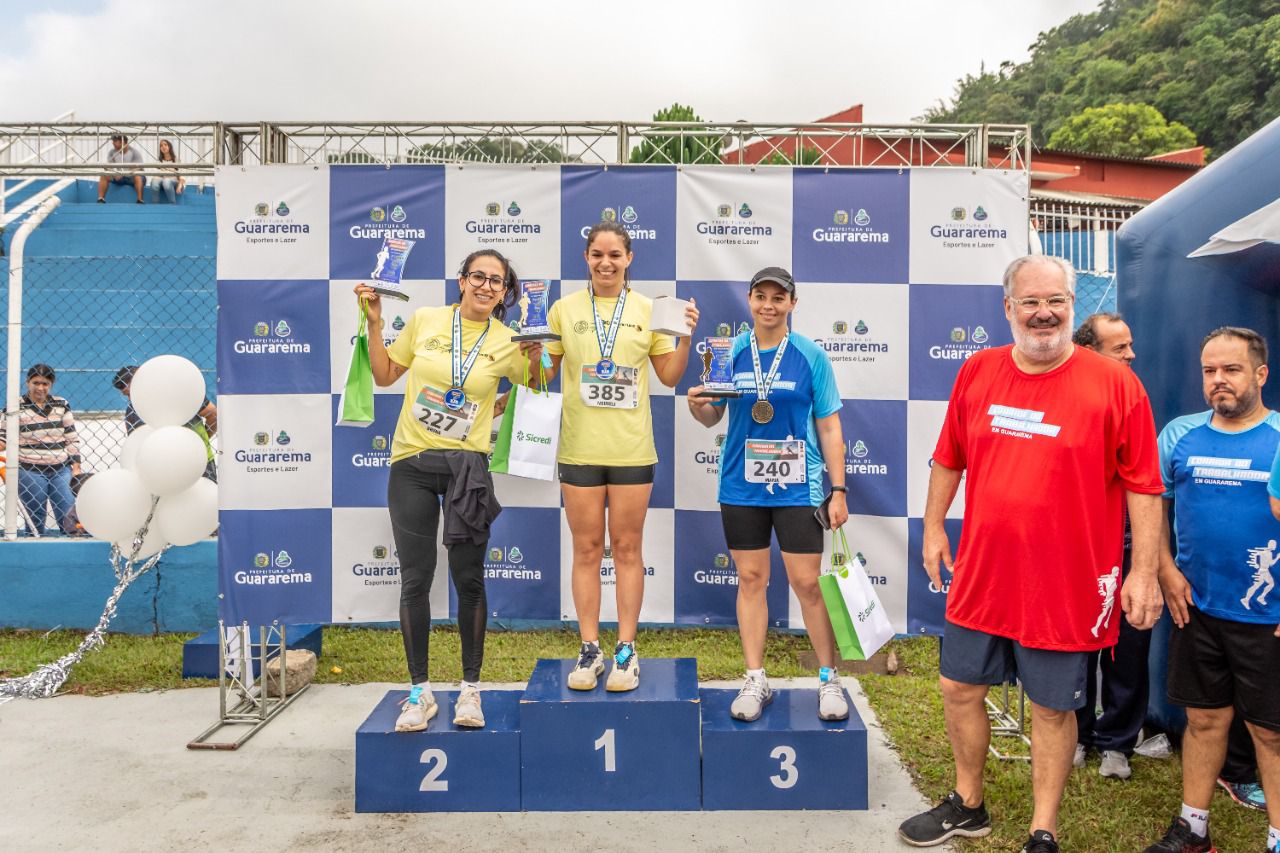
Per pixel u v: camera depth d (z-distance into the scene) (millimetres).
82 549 5996
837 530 3672
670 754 3457
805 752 3447
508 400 3768
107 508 4820
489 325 3664
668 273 4328
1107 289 8719
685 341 3625
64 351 9633
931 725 4258
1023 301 2867
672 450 4391
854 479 4285
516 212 4320
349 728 4336
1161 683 4023
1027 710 4461
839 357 4270
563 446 3664
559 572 4410
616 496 3607
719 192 4301
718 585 4410
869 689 4773
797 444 3559
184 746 4102
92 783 3707
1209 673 2992
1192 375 3949
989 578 2992
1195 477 3100
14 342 6062
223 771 3830
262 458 4238
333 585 4285
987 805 3445
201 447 4762
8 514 6059
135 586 5977
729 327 4320
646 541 4430
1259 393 3084
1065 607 2865
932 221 4227
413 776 3459
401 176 4289
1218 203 3850
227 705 4609
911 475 4273
